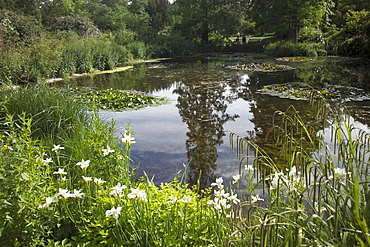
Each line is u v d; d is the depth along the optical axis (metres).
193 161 4.27
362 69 13.88
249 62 18.56
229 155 4.45
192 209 2.12
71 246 1.92
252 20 29.06
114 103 7.65
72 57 13.86
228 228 1.91
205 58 22.31
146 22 33.19
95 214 2.08
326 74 12.55
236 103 7.86
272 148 4.57
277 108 7.16
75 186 2.56
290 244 1.35
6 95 4.83
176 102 8.16
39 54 11.46
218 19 28.47
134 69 16.48
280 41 25.44
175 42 25.11
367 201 1.35
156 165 4.16
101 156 2.65
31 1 27.61
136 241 1.85
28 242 1.86
